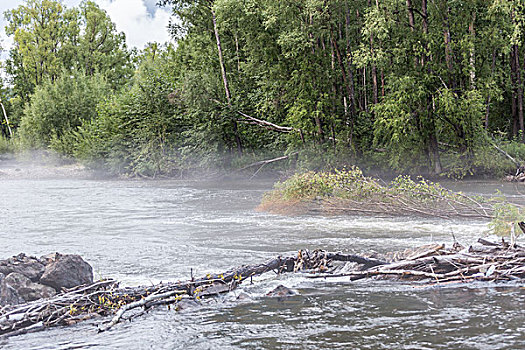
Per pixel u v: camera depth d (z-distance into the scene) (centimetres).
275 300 613
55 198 2198
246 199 1945
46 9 7631
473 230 1111
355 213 1412
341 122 2989
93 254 949
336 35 2977
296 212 1458
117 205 1859
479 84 2703
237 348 454
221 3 3216
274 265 754
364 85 3319
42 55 7550
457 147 2677
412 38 2589
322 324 512
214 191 2369
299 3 2814
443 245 755
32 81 7506
